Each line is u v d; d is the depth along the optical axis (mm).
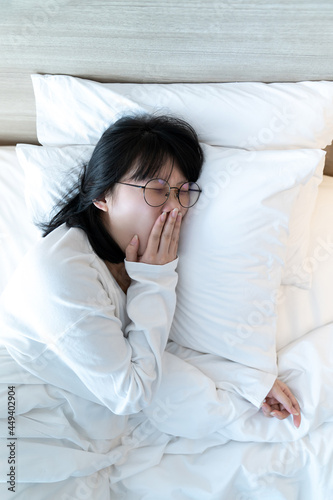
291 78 1023
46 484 843
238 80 1046
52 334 806
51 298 802
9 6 954
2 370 890
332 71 992
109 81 1096
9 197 1213
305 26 913
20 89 1158
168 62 1027
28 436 858
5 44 1038
